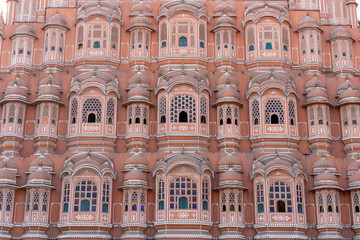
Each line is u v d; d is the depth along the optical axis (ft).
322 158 142.82
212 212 137.49
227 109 148.66
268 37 161.48
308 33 162.91
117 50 161.58
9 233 134.62
